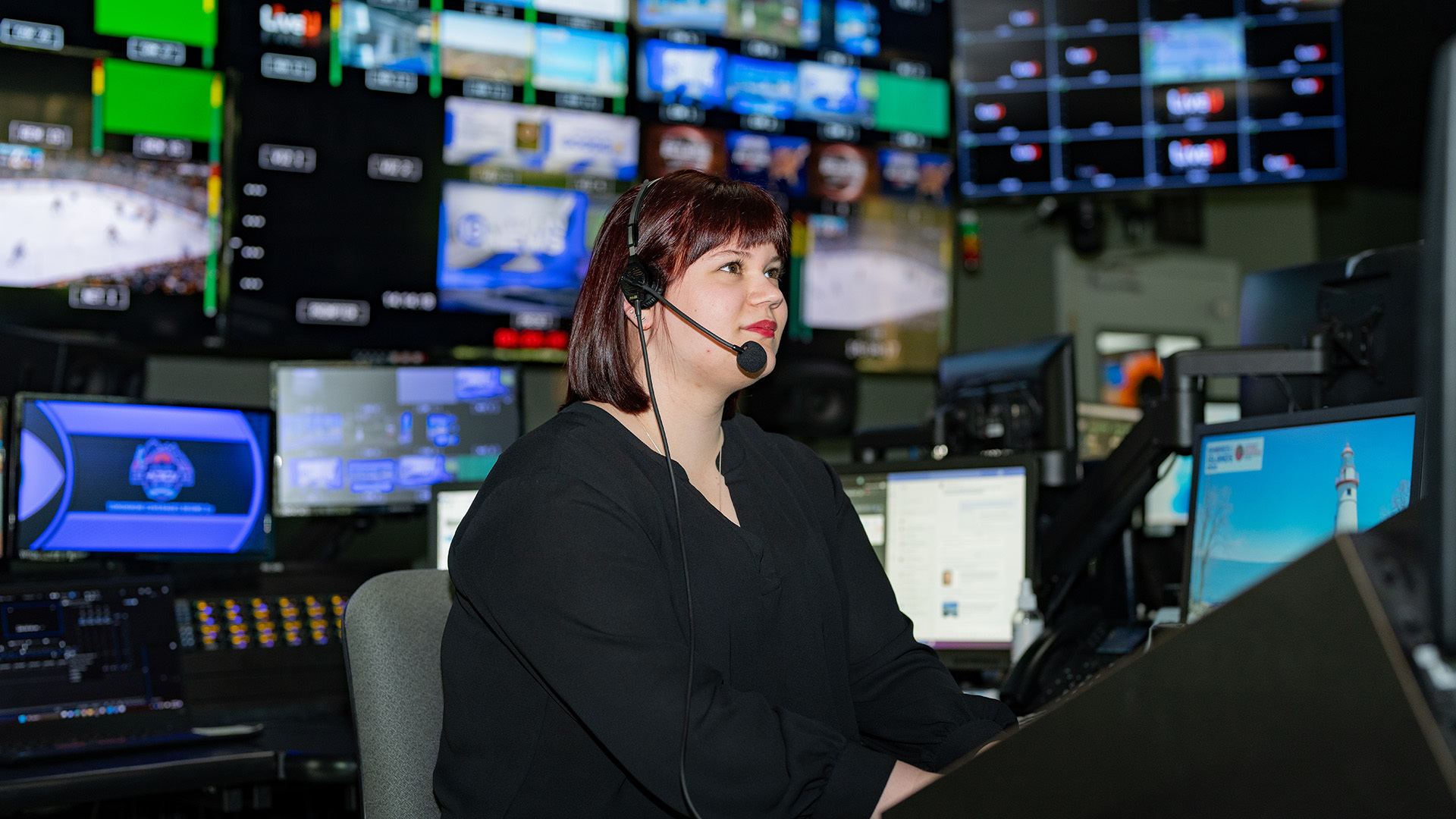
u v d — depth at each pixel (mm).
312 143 3793
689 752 1022
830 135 4473
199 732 2086
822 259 4445
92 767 1859
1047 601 2115
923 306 4574
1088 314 3383
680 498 1237
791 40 4438
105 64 3557
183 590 2445
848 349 4469
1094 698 714
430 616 1391
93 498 2414
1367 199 5727
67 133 3516
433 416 3000
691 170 1339
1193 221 5344
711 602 1212
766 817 1017
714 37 4332
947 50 4641
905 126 4574
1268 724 630
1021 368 2484
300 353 3789
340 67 3830
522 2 4062
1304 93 4582
